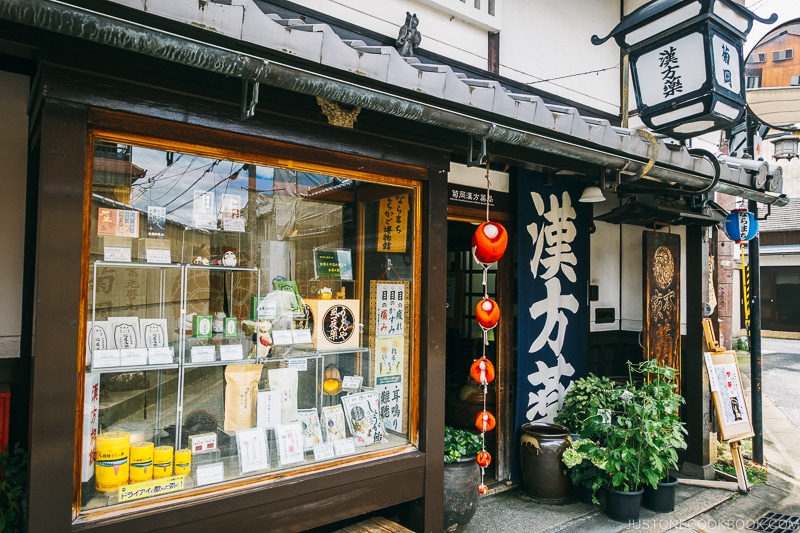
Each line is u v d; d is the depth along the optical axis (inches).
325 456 147.5
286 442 145.4
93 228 116.0
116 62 108.2
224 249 146.4
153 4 90.3
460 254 293.4
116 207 120.2
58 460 103.3
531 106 147.9
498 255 159.8
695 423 266.7
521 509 214.2
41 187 101.7
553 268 239.5
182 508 117.6
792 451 322.7
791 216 876.6
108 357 121.6
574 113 160.9
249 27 100.0
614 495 206.1
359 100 119.6
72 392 105.1
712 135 309.6
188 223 138.2
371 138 147.9
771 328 897.5
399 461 152.2
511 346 239.0
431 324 159.3
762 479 264.1
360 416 164.9
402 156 154.3
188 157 126.0
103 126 110.1
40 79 104.7
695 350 268.8
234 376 144.2
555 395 241.9
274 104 128.8
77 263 106.0
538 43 243.3
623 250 306.7
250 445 140.5
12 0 81.9
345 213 162.7
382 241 165.3
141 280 129.3
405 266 164.2
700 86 188.4
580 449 212.2
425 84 126.0
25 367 131.6
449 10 201.8
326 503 138.9
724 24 186.9
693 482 252.1
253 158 132.4
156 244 131.3
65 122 104.3
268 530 129.4
